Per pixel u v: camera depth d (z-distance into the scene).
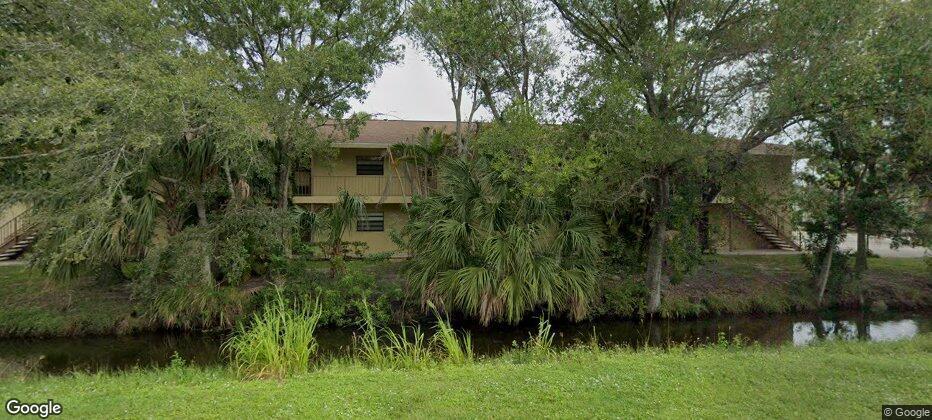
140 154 9.23
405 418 4.55
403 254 19.16
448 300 11.38
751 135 11.52
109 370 8.80
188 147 10.93
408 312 12.27
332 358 8.16
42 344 10.87
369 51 14.34
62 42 9.48
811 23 9.86
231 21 13.48
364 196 17.30
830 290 14.54
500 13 14.25
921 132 10.22
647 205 13.64
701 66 11.30
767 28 10.84
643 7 12.73
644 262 14.14
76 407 4.81
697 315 13.38
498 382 5.61
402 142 16.50
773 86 10.32
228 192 12.00
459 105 15.38
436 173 15.29
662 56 10.66
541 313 12.04
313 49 12.65
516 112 11.30
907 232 12.99
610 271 13.54
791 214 12.96
